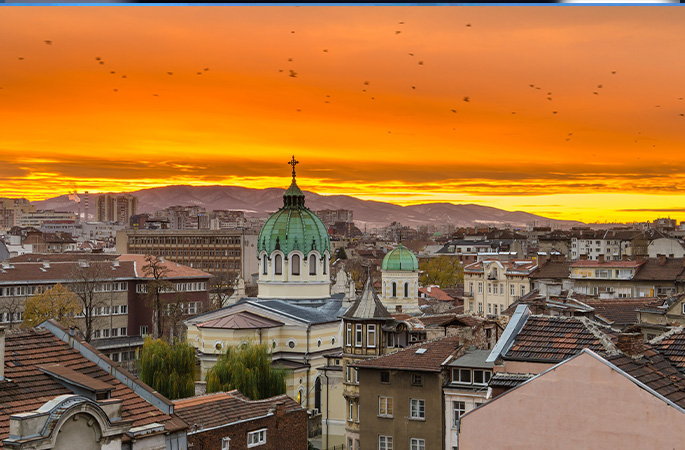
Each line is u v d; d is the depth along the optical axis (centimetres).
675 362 6047
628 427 5028
